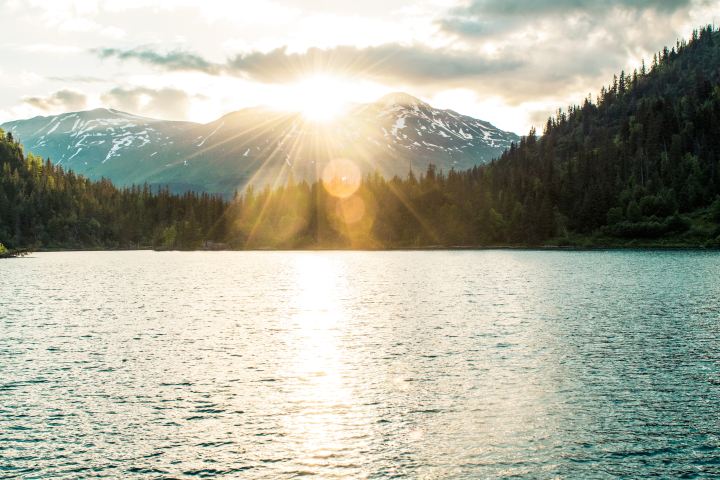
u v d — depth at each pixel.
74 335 52.78
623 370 38.59
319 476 23.80
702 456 25.36
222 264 179.38
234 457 25.48
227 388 35.22
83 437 27.59
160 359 42.78
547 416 30.00
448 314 64.56
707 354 42.94
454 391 34.22
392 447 26.44
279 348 46.53
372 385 35.59
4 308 72.00
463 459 25.17
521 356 42.84
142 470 24.30
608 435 27.55
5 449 26.25
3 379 37.22
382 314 65.38
